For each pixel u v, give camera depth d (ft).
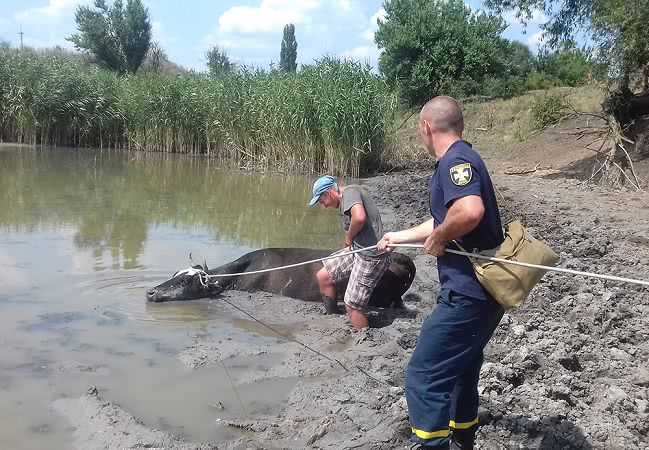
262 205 47.29
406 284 24.99
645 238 34.32
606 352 19.43
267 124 70.79
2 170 57.98
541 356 18.37
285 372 18.80
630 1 53.26
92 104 85.71
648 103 60.95
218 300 25.63
